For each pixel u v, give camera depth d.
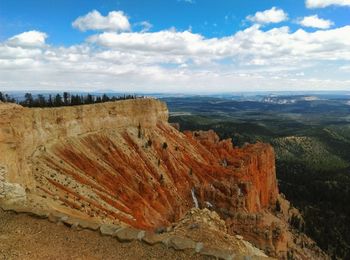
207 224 39.12
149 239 26.22
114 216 63.84
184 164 115.62
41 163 64.75
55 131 78.94
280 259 98.38
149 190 88.56
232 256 24.56
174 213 91.81
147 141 111.38
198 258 24.39
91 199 63.28
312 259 117.06
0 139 42.03
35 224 28.97
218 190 105.94
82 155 82.31
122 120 107.50
